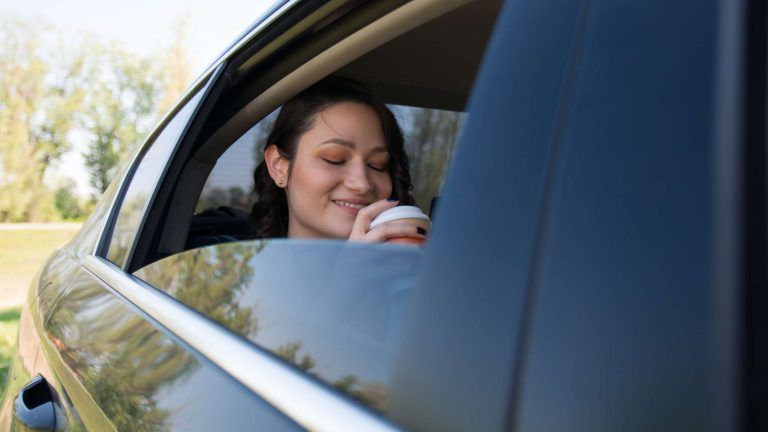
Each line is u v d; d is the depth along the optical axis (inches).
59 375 61.2
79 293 73.1
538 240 23.3
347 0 51.6
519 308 23.1
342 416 29.6
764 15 21.3
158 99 1069.1
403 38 73.9
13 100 903.7
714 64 21.1
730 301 19.3
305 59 60.0
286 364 35.7
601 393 20.6
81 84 991.6
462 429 23.6
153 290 56.9
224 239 70.9
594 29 24.7
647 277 20.6
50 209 916.6
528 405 21.9
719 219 19.8
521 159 25.1
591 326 21.2
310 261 39.1
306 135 66.9
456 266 25.9
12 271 437.4
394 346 29.6
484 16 68.1
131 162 86.6
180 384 41.5
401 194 71.2
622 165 22.1
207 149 72.9
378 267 33.7
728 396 18.9
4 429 71.7
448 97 88.1
